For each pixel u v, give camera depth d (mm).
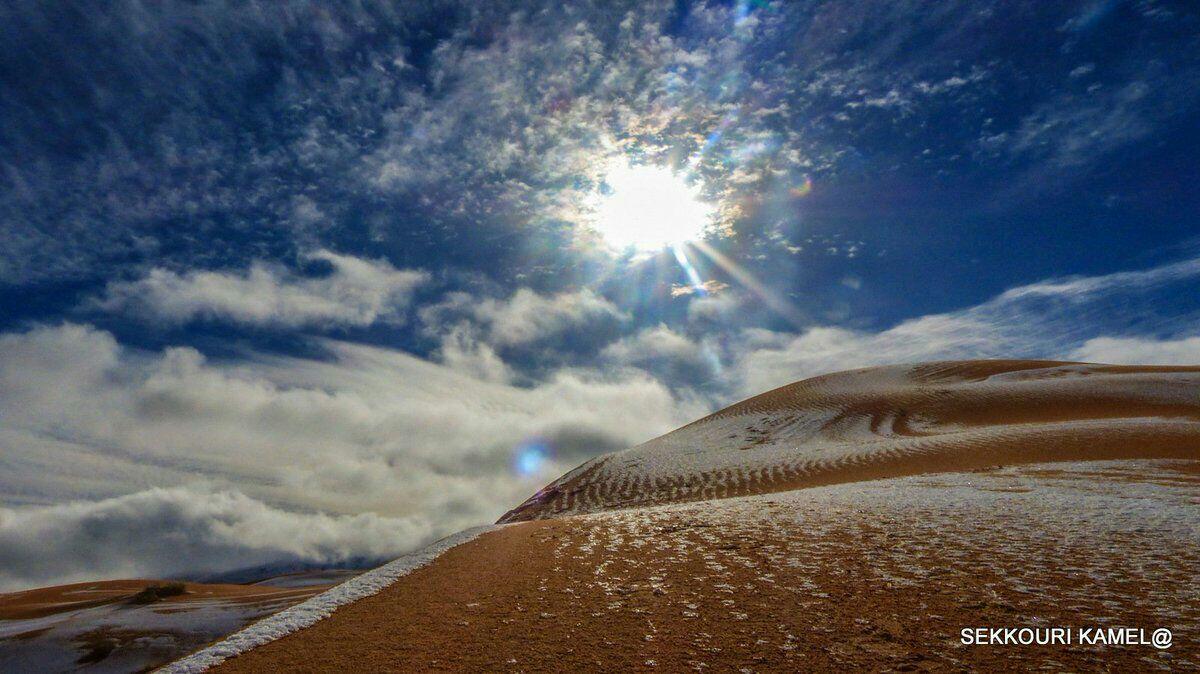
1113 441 28562
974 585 9094
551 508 38906
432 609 9961
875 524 13016
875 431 45000
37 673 24797
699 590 9820
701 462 41844
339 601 10875
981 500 14938
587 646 8031
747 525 13789
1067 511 13070
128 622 29844
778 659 7312
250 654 8586
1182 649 6852
